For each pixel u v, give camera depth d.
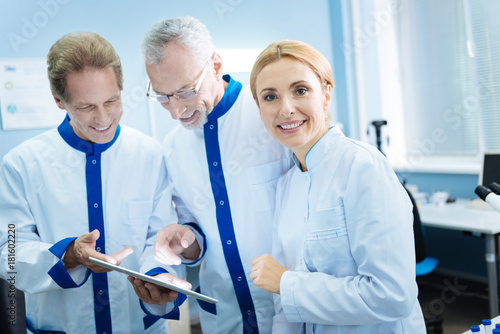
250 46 3.66
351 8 4.09
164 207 1.57
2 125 2.69
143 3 3.12
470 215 3.10
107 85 1.24
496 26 3.57
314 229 1.15
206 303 1.56
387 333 1.13
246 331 1.51
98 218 1.46
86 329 1.46
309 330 1.21
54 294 1.46
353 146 1.13
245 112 1.53
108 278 1.46
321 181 1.16
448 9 3.88
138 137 1.57
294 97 1.10
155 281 1.13
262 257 1.20
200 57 1.28
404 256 1.02
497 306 2.77
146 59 1.26
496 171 3.14
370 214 1.03
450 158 4.05
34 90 2.76
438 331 3.04
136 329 1.53
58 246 1.32
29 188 1.44
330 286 1.07
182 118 1.35
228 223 1.47
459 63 3.87
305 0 3.98
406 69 4.27
